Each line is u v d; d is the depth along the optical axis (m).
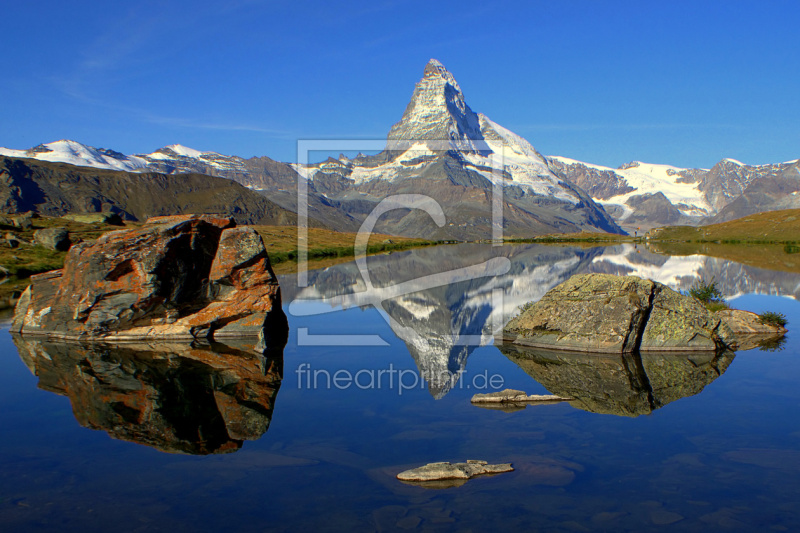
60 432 18.11
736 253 129.12
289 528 12.05
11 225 107.94
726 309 36.19
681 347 28.50
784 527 11.84
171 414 19.86
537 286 64.25
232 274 34.62
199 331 33.50
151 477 14.74
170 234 33.66
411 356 28.89
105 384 23.75
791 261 97.44
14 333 35.00
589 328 29.31
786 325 35.25
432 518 12.37
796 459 15.29
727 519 12.21
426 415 19.44
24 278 69.69
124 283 33.06
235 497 13.53
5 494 13.81
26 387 23.19
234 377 24.95
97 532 11.99
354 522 12.26
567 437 17.11
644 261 103.00
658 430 17.58
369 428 18.17
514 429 17.88
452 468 14.70
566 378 23.92
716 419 18.53
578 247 191.50
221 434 17.86
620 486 13.80
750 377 23.58
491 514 12.49
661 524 12.01
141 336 33.22
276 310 35.47
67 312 33.88
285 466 15.34
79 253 34.12
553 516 12.38
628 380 23.44
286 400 21.44
